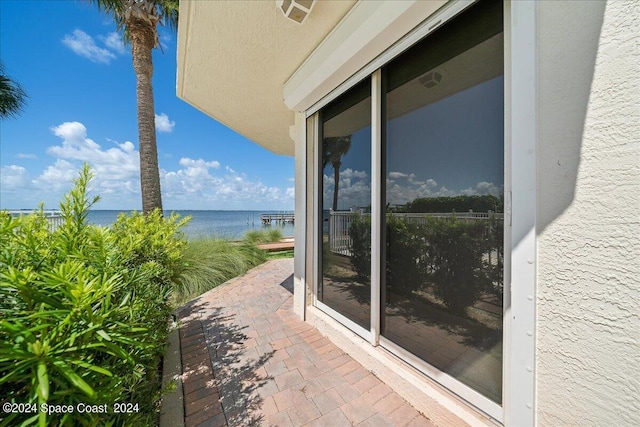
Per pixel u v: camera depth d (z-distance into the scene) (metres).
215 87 3.04
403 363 1.78
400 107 1.80
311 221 2.94
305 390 1.79
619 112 0.81
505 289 1.22
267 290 4.24
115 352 0.77
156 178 4.95
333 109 2.56
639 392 0.78
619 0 0.81
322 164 2.77
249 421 1.54
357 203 2.24
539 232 1.00
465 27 1.41
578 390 0.91
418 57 1.67
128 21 4.84
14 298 0.78
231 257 5.62
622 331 0.81
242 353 2.27
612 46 0.82
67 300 0.78
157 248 2.13
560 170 0.94
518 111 1.06
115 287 1.04
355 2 1.80
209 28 2.04
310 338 2.54
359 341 2.12
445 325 1.53
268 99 3.36
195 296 4.12
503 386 1.23
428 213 1.61
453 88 1.47
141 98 4.88
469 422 1.33
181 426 1.51
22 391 0.68
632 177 0.79
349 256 2.35
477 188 1.36
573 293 0.91
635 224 0.78
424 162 1.64
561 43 0.94
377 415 1.57
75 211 1.12
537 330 1.02
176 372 2.01
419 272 1.68
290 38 2.18
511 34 1.09
